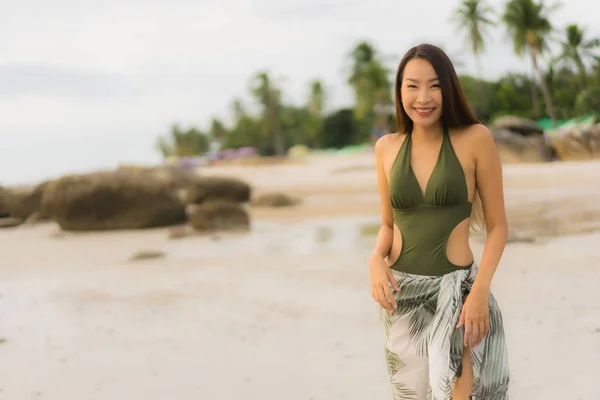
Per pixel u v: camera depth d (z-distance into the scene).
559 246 8.95
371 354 4.93
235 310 6.62
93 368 5.00
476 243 9.80
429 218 2.71
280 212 17.83
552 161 30.92
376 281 2.81
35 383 4.73
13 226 18.33
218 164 66.50
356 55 69.12
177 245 12.38
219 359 5.04
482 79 59.56
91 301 7.56
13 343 5.87
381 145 2.91
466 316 2.60
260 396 4.21
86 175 16.47
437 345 2.64
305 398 4.13
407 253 2.77
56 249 12.90
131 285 8.42
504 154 30.77
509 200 15.87
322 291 7.25
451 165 2.65
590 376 4.12
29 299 7.93
